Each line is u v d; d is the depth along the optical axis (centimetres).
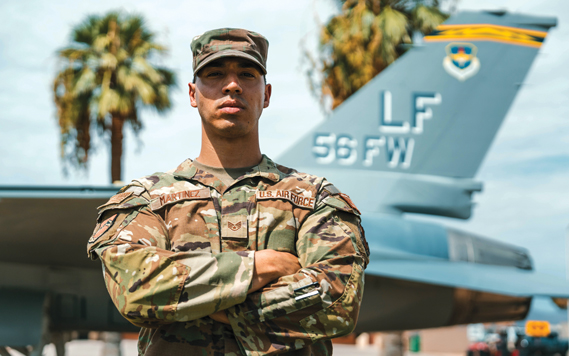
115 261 155
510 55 856
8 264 695
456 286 711
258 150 185
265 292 153
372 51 1645
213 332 155
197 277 150
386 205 791
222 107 173
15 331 670
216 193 171
